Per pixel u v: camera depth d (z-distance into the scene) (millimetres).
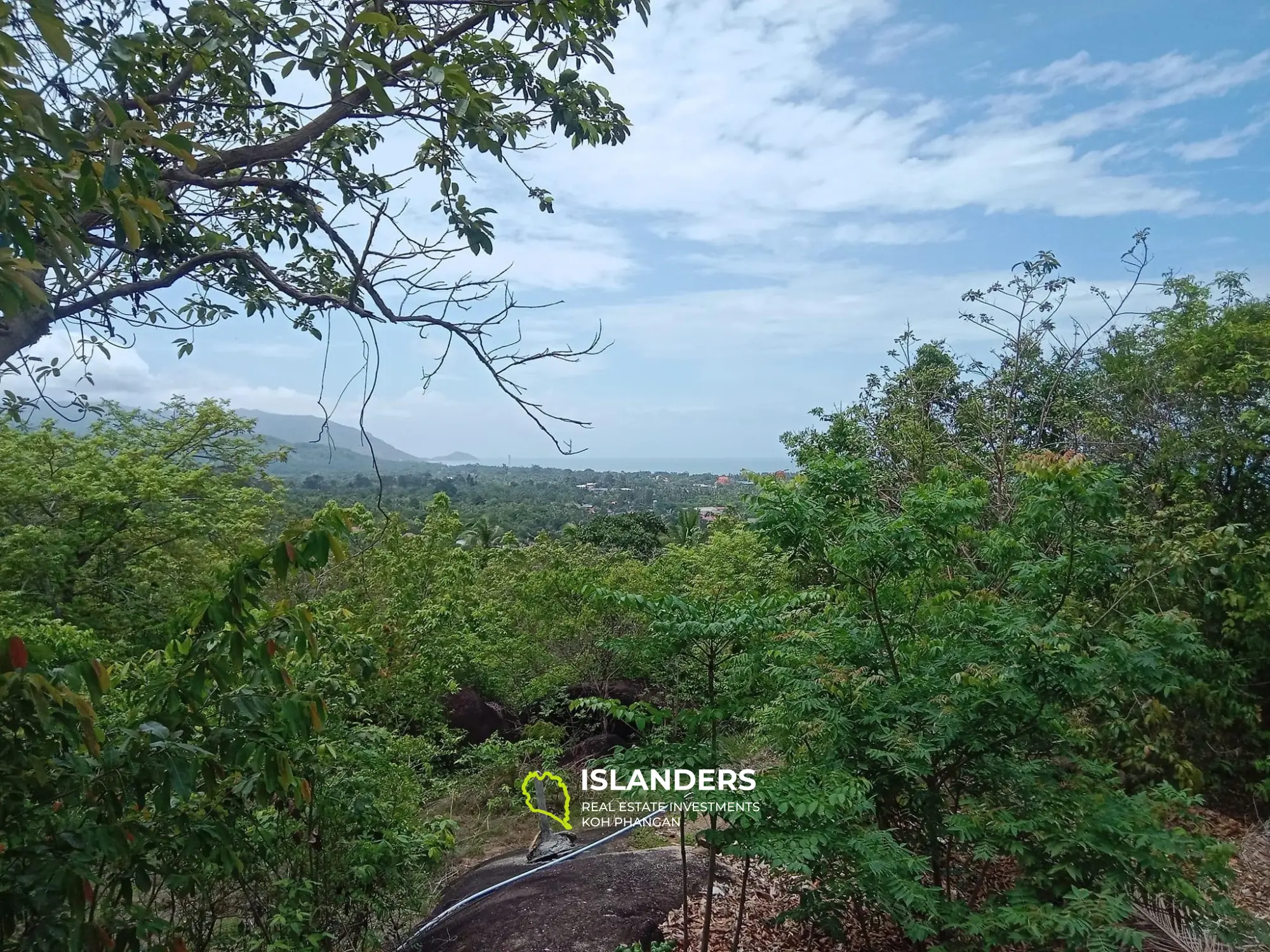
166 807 2244
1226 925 3879
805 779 3656
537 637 8977
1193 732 6059
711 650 3916
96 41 2625
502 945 4340
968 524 5082
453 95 3043
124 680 3291
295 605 2752
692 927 4562
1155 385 7832
